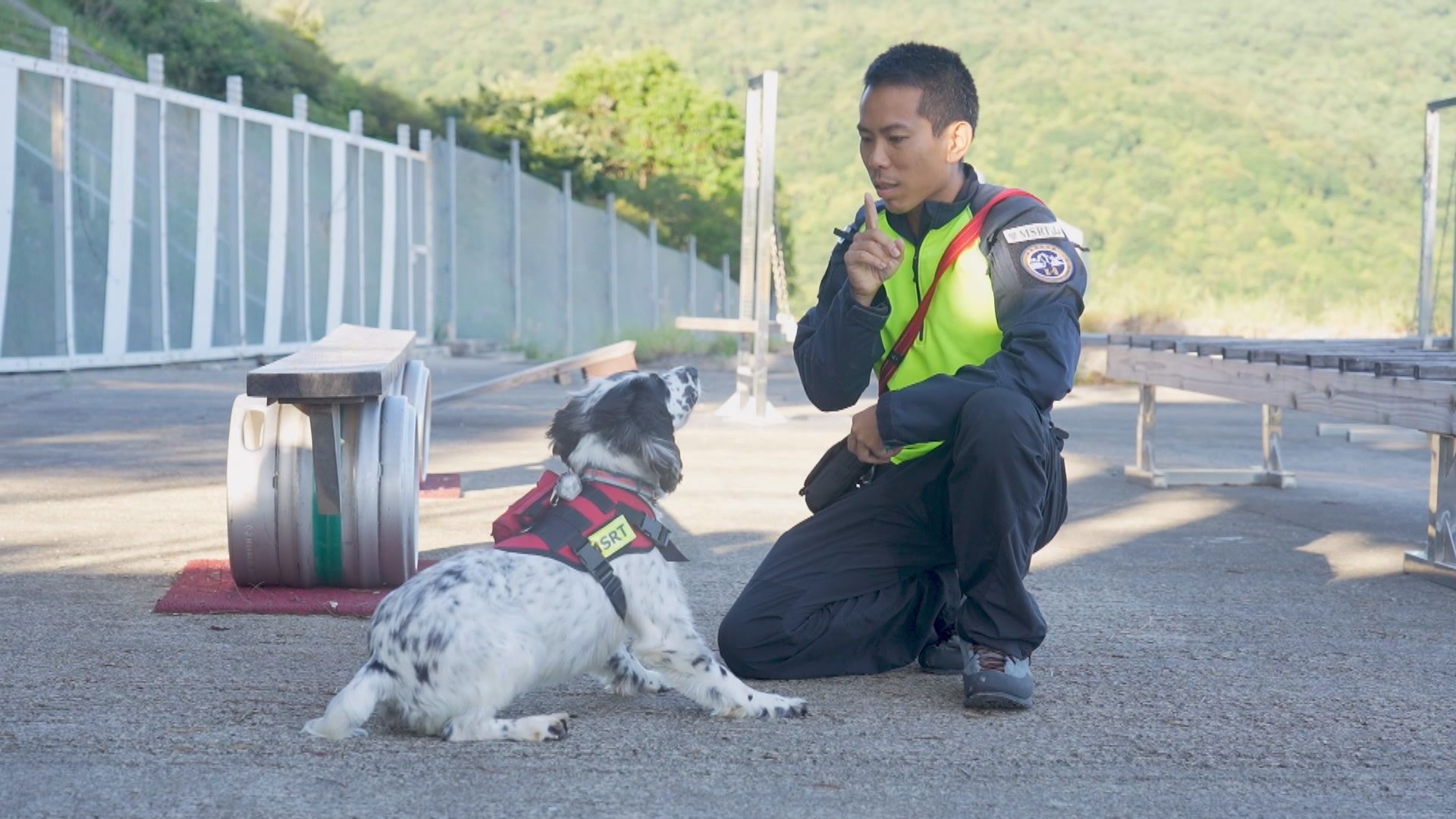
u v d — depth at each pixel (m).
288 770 2.88
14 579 4.78
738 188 42.47
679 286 30.50
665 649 3.31
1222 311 21.58
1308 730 3.33
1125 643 4.21
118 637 4.00
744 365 11.30
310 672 3.67
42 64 13.38
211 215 16.16
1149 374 7.76
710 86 80.81
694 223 36.16
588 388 3.52
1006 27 81.62
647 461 3.35
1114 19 81.38
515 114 33.16
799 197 62.81
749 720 3.34
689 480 7.72
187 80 20.42
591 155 37.38
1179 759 3.09
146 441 8.73
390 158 20.58
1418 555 5.39
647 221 33.59
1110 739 3.23
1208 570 5.43
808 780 2.90
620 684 3.61
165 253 15.33
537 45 91.31
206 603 4.32
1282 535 6.30
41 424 9.52
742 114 45.09
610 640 3.28
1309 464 9.12
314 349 5.10
